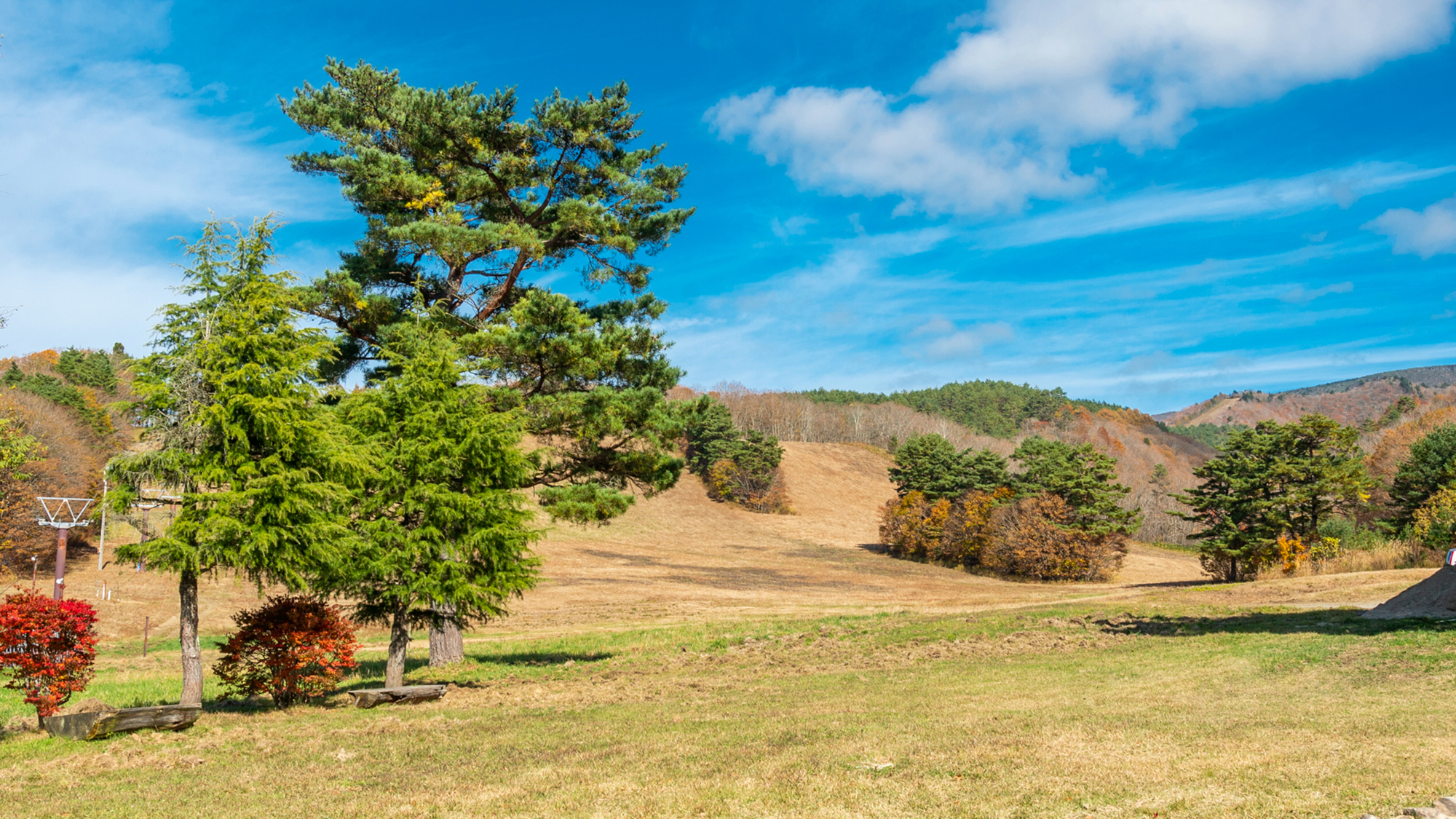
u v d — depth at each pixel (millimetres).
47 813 7762
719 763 8664
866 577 60750
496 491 15727
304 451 13359
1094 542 58250
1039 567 59062
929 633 22094
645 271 23531
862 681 15016
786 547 80938
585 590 46656
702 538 82812
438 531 14930
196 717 11883
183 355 12750
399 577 15164
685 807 7094
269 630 13617
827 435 156000
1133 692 12086
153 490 12688
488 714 12773
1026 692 12672
